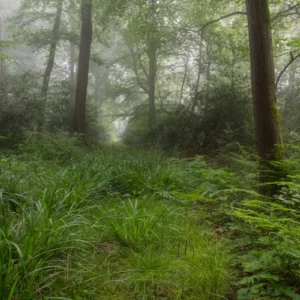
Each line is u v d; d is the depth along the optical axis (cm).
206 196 582
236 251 396
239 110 1455
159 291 305
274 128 622
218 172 631
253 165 666
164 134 1620
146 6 1647
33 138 1099
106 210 482
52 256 328
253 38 639
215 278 317
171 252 380
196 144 1559
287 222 356
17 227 350
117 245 388
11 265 264
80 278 304
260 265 318
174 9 1870
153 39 1672
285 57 1848
